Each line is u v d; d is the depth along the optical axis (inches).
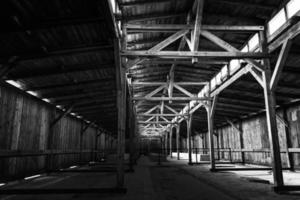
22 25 158.6
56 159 383.6
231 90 373.1
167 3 235.5
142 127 951.6
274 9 232.7
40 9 149.7
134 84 409.4
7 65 197.9
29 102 288.4
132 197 186.2
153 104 656.4
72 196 190.7
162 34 296.8
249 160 526.9
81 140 505.4
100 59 240.2
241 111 494.9
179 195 193.8
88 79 290.5
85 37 189.5
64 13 155.4
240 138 561.3
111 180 277.6
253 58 239.5
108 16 154.1
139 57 241.0
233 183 255.8
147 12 245.8
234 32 257.3
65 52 199.9
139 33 279.1
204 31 243.6
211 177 306.2
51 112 353.4
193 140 1016.2
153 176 321.7
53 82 274.2
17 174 269.6
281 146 406.0
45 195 195.8
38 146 308.8
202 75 415.8
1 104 230.4
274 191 209.9
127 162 585.9
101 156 740.0
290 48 229.0
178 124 753.6
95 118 554.9
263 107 445.4
